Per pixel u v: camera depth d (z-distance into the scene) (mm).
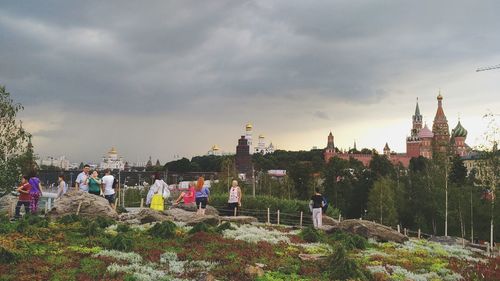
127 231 23328
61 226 23266
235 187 33625
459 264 22875
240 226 27844
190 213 29312
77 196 28547
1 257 16172
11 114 39969
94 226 21797
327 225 32469
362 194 121000
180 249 20062
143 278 15312
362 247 24938
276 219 40812
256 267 16984
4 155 39438
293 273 17359
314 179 124938
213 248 20422
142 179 134125
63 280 14742
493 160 56344
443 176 90438
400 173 146125
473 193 82062
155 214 27609
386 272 19188
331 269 17891
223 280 15812
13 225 21859
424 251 25641
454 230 86438
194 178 141500
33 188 29094
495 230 77625
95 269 16062
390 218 97875
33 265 15930
